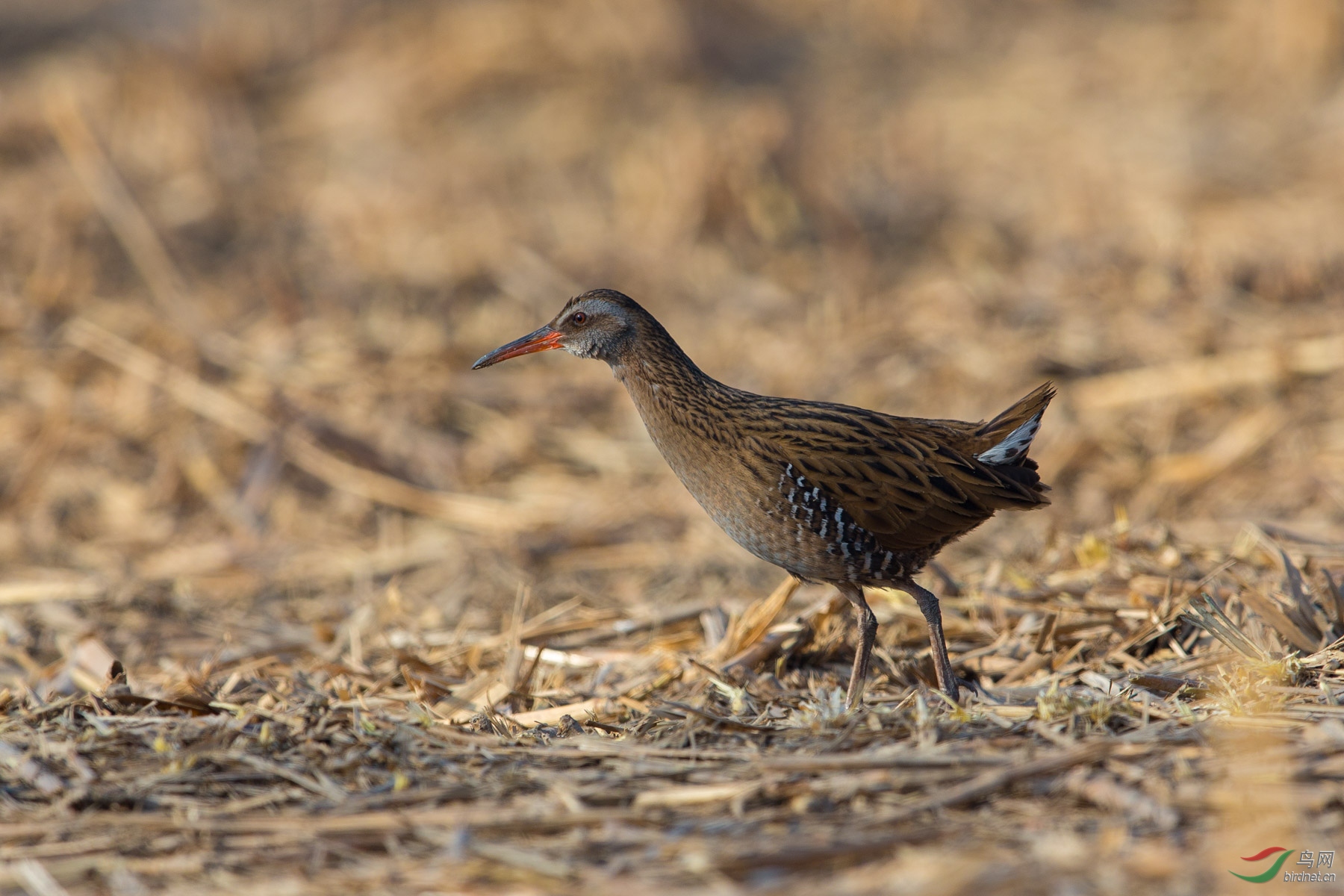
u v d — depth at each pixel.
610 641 10.10
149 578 12.77
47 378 15.89
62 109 20.06
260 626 11.40
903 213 19.50
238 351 16.31
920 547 8.78
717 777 6.55
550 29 24.11
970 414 14.91
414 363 16.28
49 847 6.11
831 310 17.16
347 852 6.04
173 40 24.14
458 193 19.92
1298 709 6.96
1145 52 24.53
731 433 8.85
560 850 5.94
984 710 7.34
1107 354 15.61
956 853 5.66
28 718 7.81
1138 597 9.31
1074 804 6.07
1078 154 20.98
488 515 14.00
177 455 14.68
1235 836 5.67
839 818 6.09
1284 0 23.12
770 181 19.28
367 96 23.05
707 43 24.38
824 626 9.38
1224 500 13.12
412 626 11.16
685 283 18.12
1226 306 16.28
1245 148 20.61
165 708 8.08
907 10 26.17
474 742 7.25
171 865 5.92
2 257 17.91
